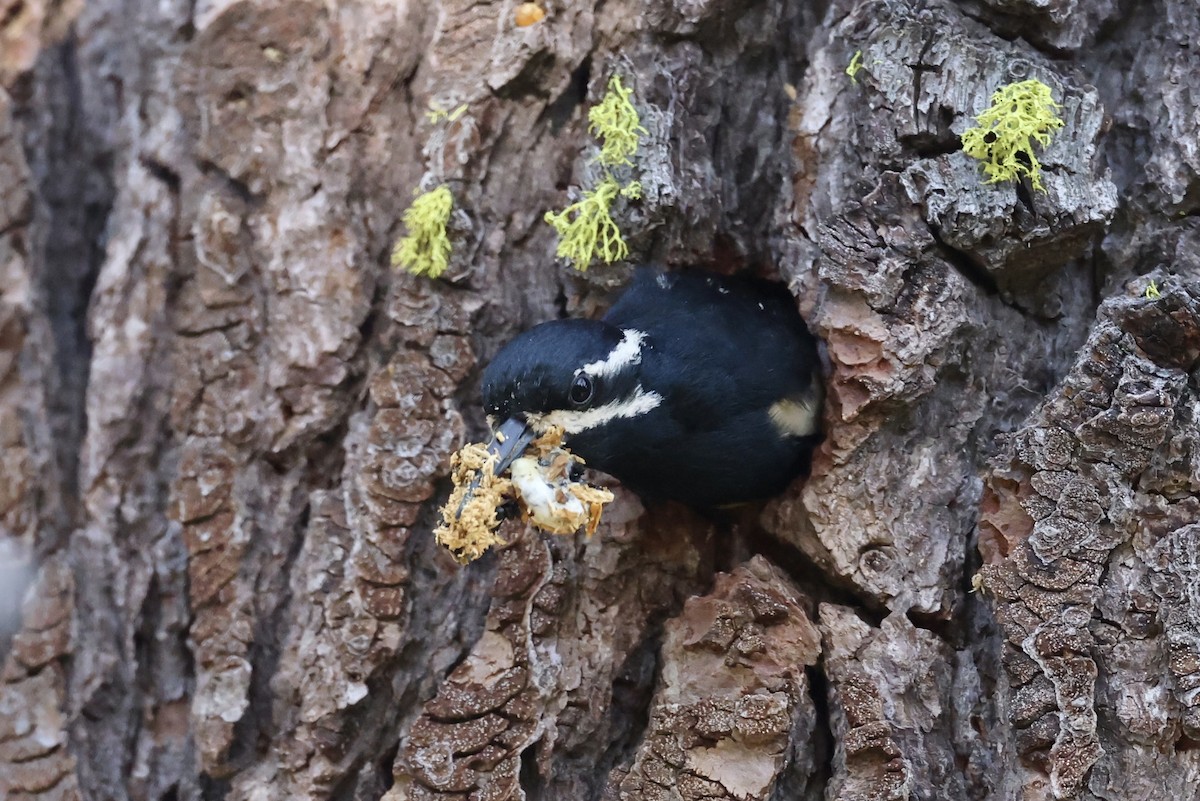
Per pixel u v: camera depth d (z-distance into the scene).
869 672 7.54
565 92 8.45
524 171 8.47
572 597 8.11
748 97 8.67
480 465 7.68
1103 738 7.08
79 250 8.46
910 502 7.88
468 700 7.71
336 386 8.15
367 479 7.99
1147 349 7.26
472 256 8.25
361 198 8.29
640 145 8.15
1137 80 8.01
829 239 7.80
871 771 7.34
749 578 7.84
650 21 8.34
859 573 7.84
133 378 8.14
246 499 8.12
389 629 7.91
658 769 7.48
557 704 7.89
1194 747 6.96
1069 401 7.34
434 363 8.15
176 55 8.34
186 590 8.06
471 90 8.30
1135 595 7.12
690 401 8.13
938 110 7.70
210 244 8.16
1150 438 7.13
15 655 7.91
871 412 7.86
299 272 8.19
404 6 8.34
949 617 7.75
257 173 8.26
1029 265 7.82
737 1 8.34
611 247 8.30
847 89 8.18
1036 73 7.60
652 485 8.40
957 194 7.56
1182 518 7.16
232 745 7.98
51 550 8.09
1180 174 7.78
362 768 7.98
